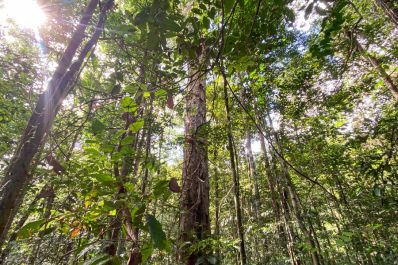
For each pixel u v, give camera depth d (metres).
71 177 1.52
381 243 4.08
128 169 1.15
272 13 1.45
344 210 4.54
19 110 3.96
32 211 1.86
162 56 1.72
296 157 4.89
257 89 3.94
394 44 3.68
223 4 1.27
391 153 2.35
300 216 4.55
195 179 2.70
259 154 6.45
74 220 1.00
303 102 4.55
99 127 1.08
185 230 2.38
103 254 0.80
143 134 2.74
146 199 0.90
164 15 1.34
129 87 1.31
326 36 1.55
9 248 1.98
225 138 3.52
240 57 1.45
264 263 4.46
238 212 3.32
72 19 2.11
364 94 4.23
